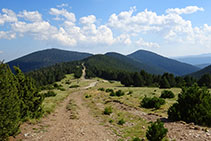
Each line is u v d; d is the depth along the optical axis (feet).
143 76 323.16
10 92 25.44
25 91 40.63
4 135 23.79
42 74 437.99
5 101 23.82
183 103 43.47
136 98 107.14
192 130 32.65
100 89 210.59
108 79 484.74
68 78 481.46
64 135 29.43
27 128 33.32
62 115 54.90
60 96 136.15
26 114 38.17
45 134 29.91
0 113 23.02
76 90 244.01
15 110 25.91
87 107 80.23
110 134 32.73
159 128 26.02
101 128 37.58
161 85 193.88
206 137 28.02
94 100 111.86
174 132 32.01
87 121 45.83
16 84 38.04
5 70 26.96
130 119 49.90
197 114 38.63
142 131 35.47
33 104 41.98
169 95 99.86
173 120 42.98
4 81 24.91
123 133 34.14
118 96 129.80
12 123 25.07
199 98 41.27
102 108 75.00
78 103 99.14
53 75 435.53
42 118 45.85
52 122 41.57
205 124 37.37
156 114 53.72
